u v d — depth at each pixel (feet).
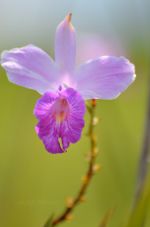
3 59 1.19
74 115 1.17
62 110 1.18
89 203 1.85
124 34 1.88
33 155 2.05
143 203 1.17
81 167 2.27
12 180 1.62
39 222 1.67
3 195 1.59
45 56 1.20
